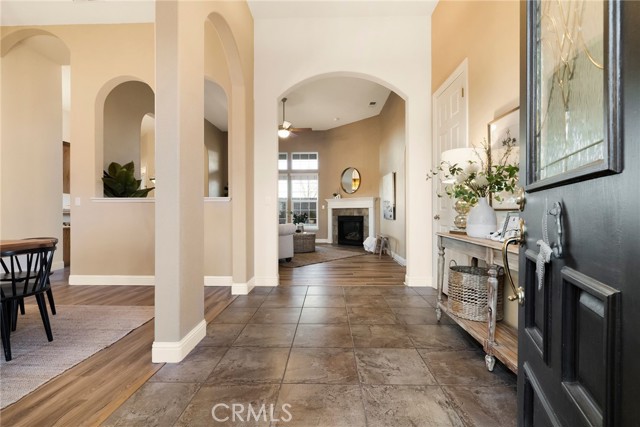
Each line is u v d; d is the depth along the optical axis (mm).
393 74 3904
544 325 762
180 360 1974
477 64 2756
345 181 8734
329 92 6371
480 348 2154
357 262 5828
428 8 3752
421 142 3898
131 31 3941
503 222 2312
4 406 1521
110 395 1612
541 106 902
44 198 4805
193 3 2195
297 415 1454
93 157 3980
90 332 2443
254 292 3646
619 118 473
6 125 4289
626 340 452
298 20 3938
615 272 480
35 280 2408
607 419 481
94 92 3973
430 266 3930
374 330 2479
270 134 3957
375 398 1584
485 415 1455
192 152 2174
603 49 524
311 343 2236
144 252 3977
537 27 923
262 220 3969
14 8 3641
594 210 548
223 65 4031
